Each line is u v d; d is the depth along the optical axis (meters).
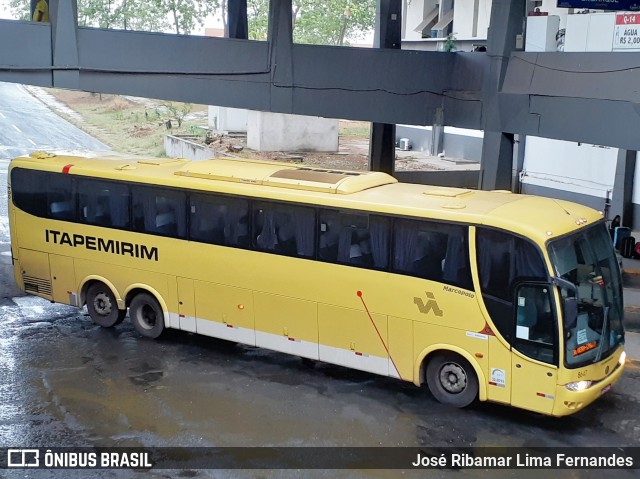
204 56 17.02
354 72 18.06
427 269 11.46
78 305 15.61
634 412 11.81
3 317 16.25
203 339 15.10
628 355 14.33
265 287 13.12
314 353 12.83
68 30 15.73
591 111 15.48
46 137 44.31
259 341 13.41
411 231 11.56
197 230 13.78
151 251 14.40
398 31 21.06
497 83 17.27
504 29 17.05
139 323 14.98
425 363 11.97
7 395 12.09
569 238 10.83
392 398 12.22
